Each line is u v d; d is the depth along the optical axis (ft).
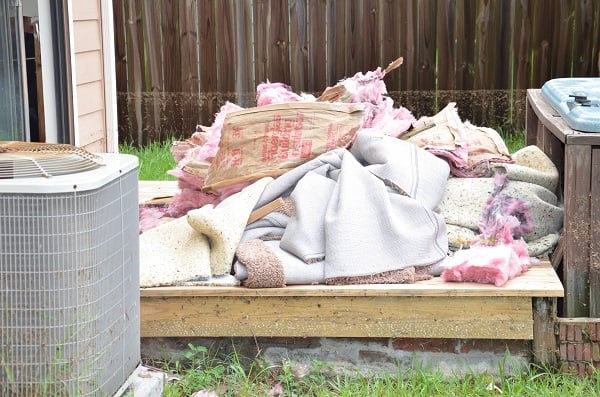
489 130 16.87
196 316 13.67
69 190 9.91
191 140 18.37
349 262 13.58
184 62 28.94
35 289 10.03
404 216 14.17
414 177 14.70
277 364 13.83
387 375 13.32
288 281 13.61
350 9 28.45
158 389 12.12
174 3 28.68
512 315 13.28
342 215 13.88
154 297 13.65
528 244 14.76
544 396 12.51
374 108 16.72
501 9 28.19
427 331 13.39
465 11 28.25
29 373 10.19
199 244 14.17
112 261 10.80
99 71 21.01
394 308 13.39
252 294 13.46
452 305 13.32
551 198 15.16
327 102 15.94
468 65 28.55
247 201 14.64
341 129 15.58
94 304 10.34
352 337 13.69
